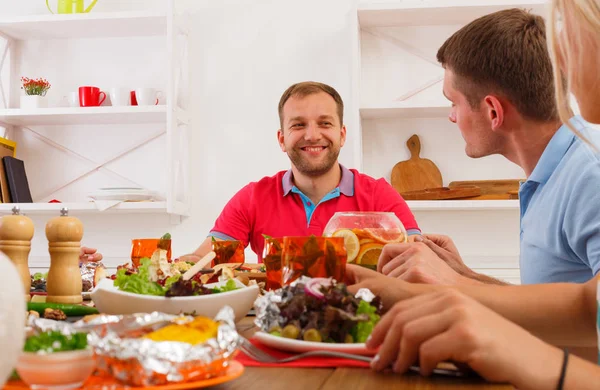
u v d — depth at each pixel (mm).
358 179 2381
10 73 3383
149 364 487
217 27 3312
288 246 955
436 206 2877
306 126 2293
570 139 1286
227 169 3270
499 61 1351
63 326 536
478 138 1454
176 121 3107
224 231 2318
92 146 3350
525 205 1406
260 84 3283
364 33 3221
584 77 867
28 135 3369
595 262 1086
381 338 629
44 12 3441
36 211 3145
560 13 876
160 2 3352
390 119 3182
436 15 3068
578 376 539
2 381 385
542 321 761
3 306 380
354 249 1321
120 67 3371
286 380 584
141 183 3312
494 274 3082
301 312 724
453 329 564
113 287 979
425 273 1063
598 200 1091
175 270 1097
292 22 3281
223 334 525
